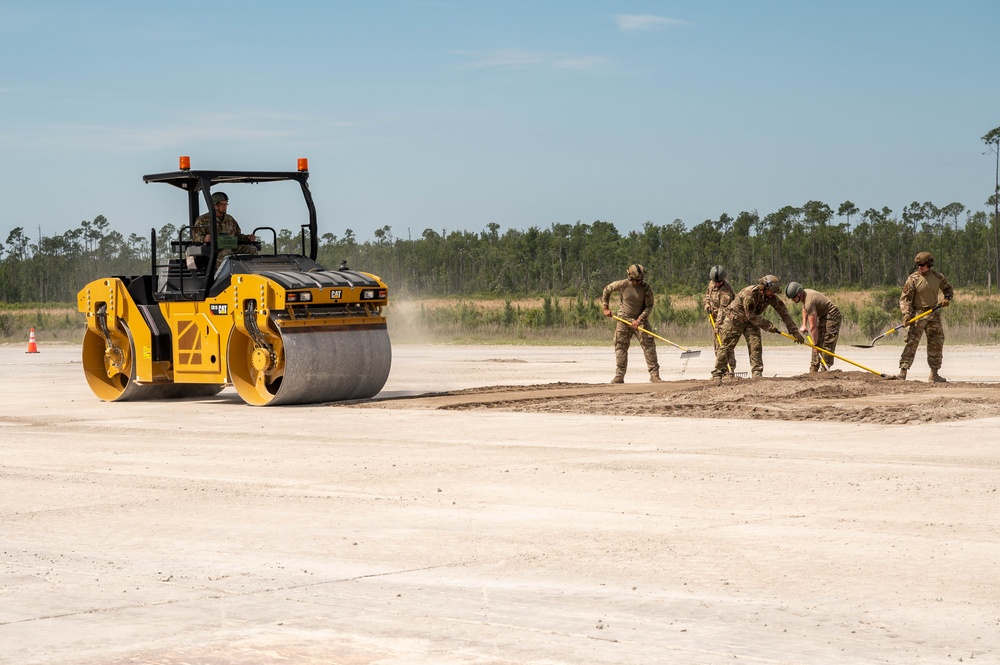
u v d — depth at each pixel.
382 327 18.19
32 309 94.56
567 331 42.66
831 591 6.71
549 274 135.62
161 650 5.80
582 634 5.98
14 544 8.22
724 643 5.82
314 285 17.31
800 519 8.52
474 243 144.62
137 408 17.84
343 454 12.13
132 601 6.70
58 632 6.13
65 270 128.25
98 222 129.12
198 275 18.50
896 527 8.21
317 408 16.94
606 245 138.25
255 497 9.82
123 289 18.95
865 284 129.12
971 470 10.33
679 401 15.98
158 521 8.92
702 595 6.66
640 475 10.43
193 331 18.23
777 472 10.42
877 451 11.51
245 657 5.67
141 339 18.69
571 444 12.46
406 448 12.46
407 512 9.06
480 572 7.23
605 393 17.30
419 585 6.95
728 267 132.12
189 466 11.57
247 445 13.03
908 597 6.57
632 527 8.37
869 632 5.97
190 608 6.54
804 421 13.96
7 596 6.85
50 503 9.74
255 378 17.86
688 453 11.62
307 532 8.42
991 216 133.62
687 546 7.79
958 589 6.70
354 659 5.62
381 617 6.30
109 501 9.78
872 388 16.50
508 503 9.34
